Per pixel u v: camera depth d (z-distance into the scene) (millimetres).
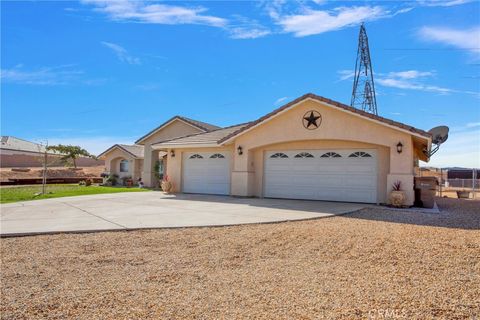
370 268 5602
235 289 4645
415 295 4395
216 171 19969
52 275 5250
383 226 9430
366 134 14750
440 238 7840
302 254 6500
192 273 5359
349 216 11359
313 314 3840
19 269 5547
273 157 17781
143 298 4328
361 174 15477
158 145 21438
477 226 9562
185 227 9031
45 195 19328
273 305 4098
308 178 16766
